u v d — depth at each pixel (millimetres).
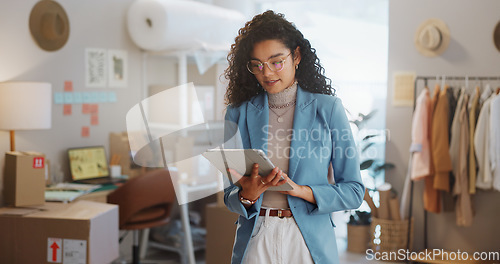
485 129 4090
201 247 4586
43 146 4016
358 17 5426
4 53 3697
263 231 1612
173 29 4301
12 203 3189
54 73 4078
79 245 2934
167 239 4617
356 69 5441
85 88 4328
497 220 4301
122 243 4566
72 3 4195
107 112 4520
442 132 4191
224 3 5230
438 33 4371
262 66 1556
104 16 4445
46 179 3932
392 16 4633
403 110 4625
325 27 5555
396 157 4660
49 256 2975
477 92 4176
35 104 3520
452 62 4414
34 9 3896
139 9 4449
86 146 4363
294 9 5645
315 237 1600
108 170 4449
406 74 4594
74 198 3584
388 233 4449
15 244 3021
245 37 1564
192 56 4750
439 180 4207
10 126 3459
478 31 4316
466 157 4168
